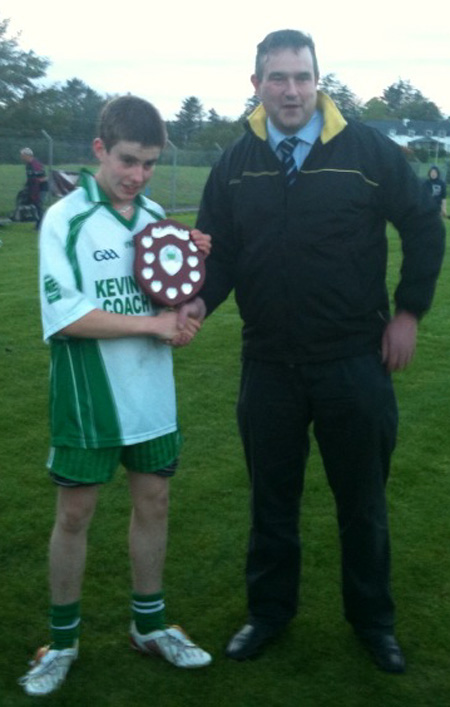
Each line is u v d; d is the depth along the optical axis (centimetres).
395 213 290
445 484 458
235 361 706
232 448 511
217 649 310
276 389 297
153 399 280
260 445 303
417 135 7712
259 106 296
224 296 306
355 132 283
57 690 286
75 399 271
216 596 346
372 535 301
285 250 283
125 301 277
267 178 284
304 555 378
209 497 440
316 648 311
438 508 427
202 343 764
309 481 459
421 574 362
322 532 400
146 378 278
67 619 287
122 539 392
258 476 306
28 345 752
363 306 289
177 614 333
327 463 302
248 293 295
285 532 311
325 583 356
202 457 496
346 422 292
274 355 295
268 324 293
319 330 287
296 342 290
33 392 618
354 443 293
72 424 272
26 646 311
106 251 272
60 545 282
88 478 273
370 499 299
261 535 311
